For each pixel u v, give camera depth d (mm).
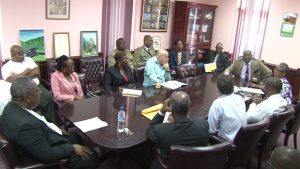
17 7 3773
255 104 3014
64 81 3184
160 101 2885
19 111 1847
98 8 4629
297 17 5273
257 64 4355
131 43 5324
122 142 1985
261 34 5855
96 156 2217
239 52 6227
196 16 5902
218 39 6477
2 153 1747
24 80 1897
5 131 1809
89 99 2820
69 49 4422
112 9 4809
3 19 3695
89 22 4594
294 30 5352
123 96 2973
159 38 5805
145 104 2764
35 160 1863
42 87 3326
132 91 3143
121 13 4965
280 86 2711
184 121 1835
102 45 4871
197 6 5777
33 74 3373
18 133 1764
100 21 4727
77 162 2090
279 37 5598
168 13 5793
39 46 4078
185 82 3795
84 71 4359
